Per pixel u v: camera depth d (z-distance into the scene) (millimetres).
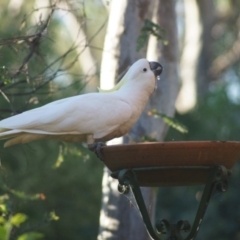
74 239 21641
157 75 8695
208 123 25422
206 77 30781
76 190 21562
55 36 19422
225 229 23406
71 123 8305
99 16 26062
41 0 23469
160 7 14945
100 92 8891
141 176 7449
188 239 7488
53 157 20688
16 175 20109
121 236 12805
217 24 32312
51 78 10547
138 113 8609
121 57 12562
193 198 24438
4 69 10141
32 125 8211
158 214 24391
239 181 23641
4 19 23469
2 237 5727
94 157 21859
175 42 15148
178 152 7094
